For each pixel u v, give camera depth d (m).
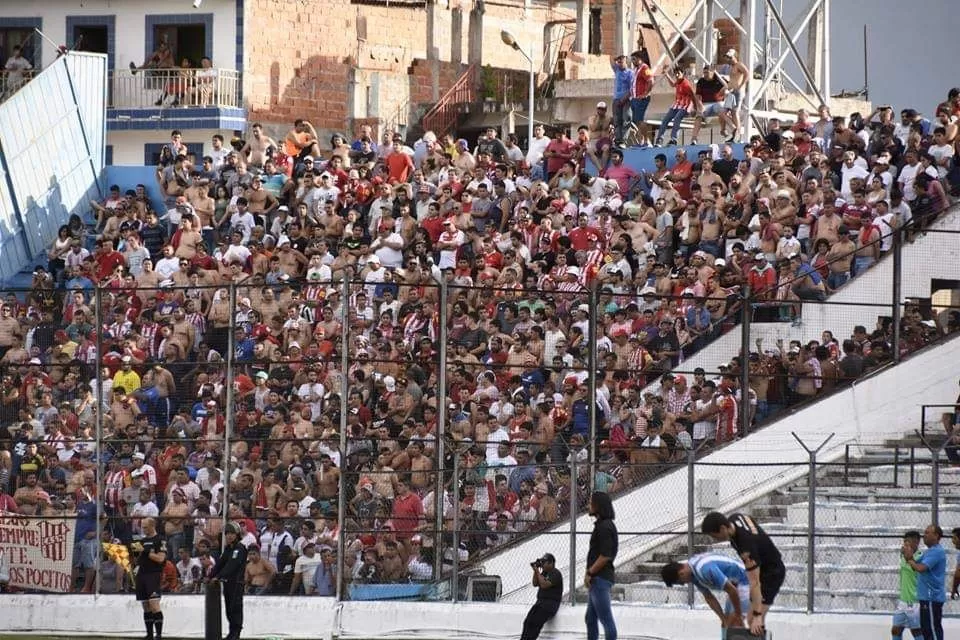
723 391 55.44
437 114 94.94
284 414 53.50
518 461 53.50
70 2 90.94
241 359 55.47
